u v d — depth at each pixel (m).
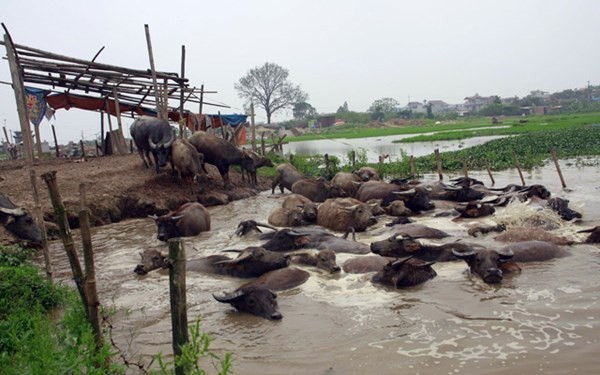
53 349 4.96
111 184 17.22
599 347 5.44
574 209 12.38
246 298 7.33
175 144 18.42
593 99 139.88
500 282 7.78
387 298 7.52
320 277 8.82
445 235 11.05
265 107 98.75
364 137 71.19
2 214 11.37
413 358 5.50
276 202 18.52
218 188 20.11
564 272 8.02
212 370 5.55
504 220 11.61
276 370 5.47
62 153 39.00
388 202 15.64
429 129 82.19
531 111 117.81
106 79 22.50
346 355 5.70
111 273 9.79
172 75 23.12
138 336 6.63
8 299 7.24
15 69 8.46
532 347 5.54
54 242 13.03
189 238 12.71
